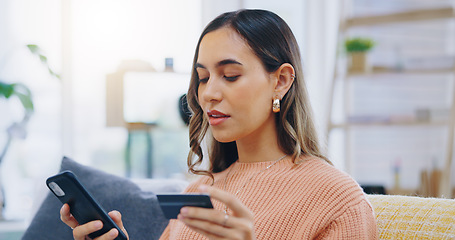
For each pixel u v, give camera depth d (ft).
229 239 3.33
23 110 11.79
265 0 13.15
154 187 6.87
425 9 11.46
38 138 11.87
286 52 4.60
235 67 4.36
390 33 13.39
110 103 11.05
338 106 13.48
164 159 11.88
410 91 13.76
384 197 4.70
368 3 13.57
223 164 5.26
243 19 4.49
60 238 6.58
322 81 13.44
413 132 13.83
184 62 12.32
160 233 6.24
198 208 3.35
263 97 4.48
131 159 11.68
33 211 7.47
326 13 13.58
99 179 6.79
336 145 13.53
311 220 4.32
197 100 5.05
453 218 4.14
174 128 11.10
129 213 6.41
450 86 13.73
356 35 13.20
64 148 11.85
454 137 11.03
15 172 11.73
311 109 4.82
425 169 11.41
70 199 4.15
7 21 11.72
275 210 4.44
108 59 12.02
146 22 12.14
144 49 12.14
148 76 11.16
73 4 11.84
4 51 11.69
